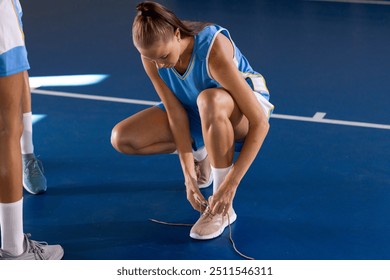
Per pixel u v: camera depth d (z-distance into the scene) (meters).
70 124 5.12
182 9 8.27
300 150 4.59
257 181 4.21
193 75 3.50
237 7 8.33
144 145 3.85
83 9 8.52
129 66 6.41
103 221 3.86
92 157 4.59
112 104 5.50
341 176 4.23
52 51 6.93
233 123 3.58
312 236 3.65
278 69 6.18
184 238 3.68
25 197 4.12
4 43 3.09
